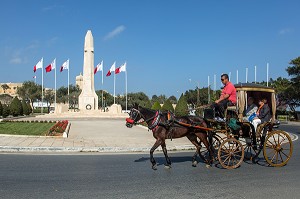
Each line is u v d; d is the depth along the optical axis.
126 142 18.88
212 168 11.09
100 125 36.25
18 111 59.94
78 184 8.71
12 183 8.80
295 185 8.66
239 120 11.98
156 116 11.06
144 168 11.10
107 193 7.81
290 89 58.50
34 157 13.66
